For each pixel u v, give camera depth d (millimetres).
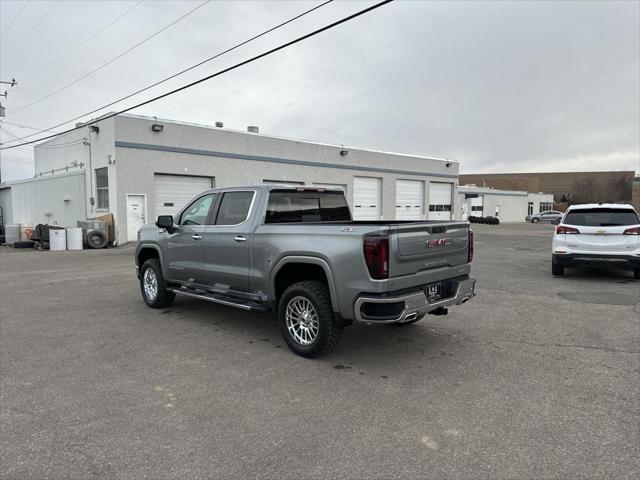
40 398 4102
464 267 5645
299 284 5184
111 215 20156
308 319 5160
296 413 3791
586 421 3604
